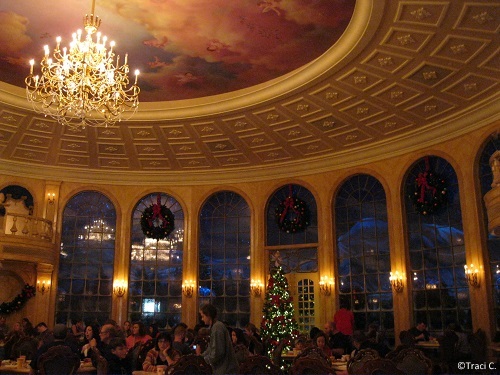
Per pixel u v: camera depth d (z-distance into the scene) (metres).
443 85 11.24
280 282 13.97
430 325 13.05
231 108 12.79
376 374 5.89
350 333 12.95
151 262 16.67
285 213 15.74
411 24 9.14
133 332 10.34
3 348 10.71
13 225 14.24
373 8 8.71
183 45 10.75
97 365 6.89
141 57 11.28
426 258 13.43
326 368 6.20
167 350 7.21
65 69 8.95
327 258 15.09
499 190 9.27
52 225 15.88
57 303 15.80
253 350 10.42
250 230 16.31
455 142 12.81
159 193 16.94
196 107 13.05
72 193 16.52
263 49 10.74
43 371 6.55
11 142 14.59
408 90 11.57
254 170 16.45
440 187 13.01
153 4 9.47
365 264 14.61
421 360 6.30
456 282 12.66
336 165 15.36
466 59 10.16
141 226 16.58
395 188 14.13
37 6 9.56
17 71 11.82
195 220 16.73
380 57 10.30
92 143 14.94
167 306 16.36
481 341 11.03
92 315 16.03
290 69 11.49
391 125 13.35
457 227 12.82
